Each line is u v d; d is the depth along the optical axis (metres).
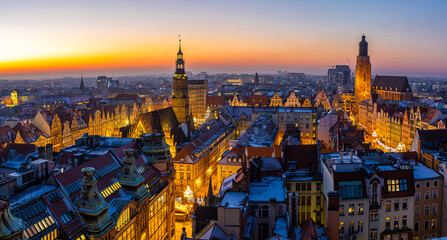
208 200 88.00
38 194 69.19
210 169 169.50
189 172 141.88
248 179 91.94
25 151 123.25
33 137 173.38
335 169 88.00
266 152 128.88
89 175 70.25
